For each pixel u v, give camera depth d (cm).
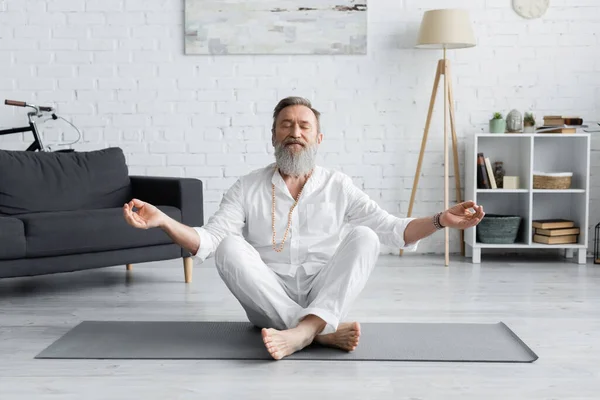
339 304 247
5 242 335
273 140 272
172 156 496
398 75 491
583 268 443
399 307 332
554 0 486
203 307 333
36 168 406
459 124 493
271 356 247
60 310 328
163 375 229
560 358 248
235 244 256
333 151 495
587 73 488
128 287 385
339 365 239
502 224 466
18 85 492
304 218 273
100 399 207
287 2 486
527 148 470
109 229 365
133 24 490
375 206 274
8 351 258
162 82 493
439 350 255
